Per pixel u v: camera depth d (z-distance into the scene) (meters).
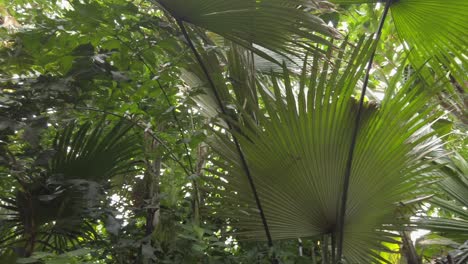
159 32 2.26
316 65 2.00
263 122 2.07
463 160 2.84
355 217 2.17
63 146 2.46
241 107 2.05
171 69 2.28
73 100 2.19
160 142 2.62
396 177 2.12
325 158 2.10
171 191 2.59
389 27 3.46
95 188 2.13
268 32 1.90
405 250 2.69
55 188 2.22
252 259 2.38
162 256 2.42
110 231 2.15
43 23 2.20
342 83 2.00
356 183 2.13
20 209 2.27
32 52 2.25
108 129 2.75
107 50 2.37
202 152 2.88
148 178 2.68
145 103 2.61
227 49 2.18
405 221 2.17
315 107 2.03
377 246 2.19
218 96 2.16
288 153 2.11
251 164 2.15
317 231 2.20
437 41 2.41
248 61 2.37
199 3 1.80
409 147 2.08
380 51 3.45
